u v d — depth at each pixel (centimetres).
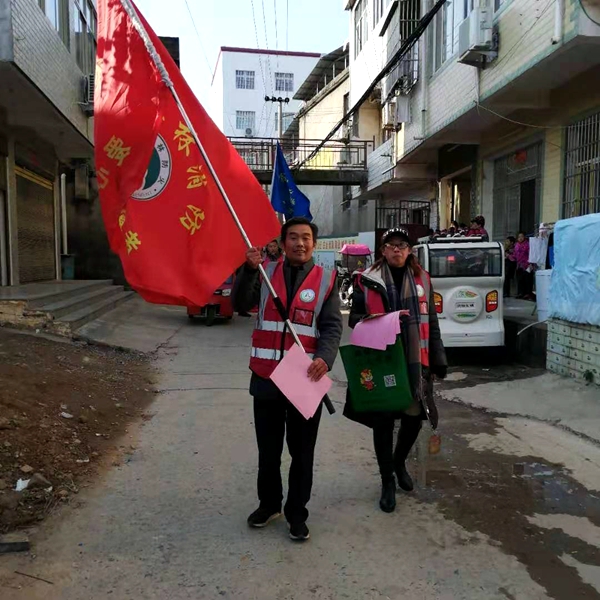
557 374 686
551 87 994
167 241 321
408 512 362
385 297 374
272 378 302
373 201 2428
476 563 303
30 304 903
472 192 1423
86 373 667
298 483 322
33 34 974
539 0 859
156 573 291
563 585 284
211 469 427
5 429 427
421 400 367
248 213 337
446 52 1254
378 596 274
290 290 329
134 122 319
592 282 611
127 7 315
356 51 2284
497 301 794
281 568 297
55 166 1611
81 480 400
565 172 1038
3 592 272
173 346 999
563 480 414
